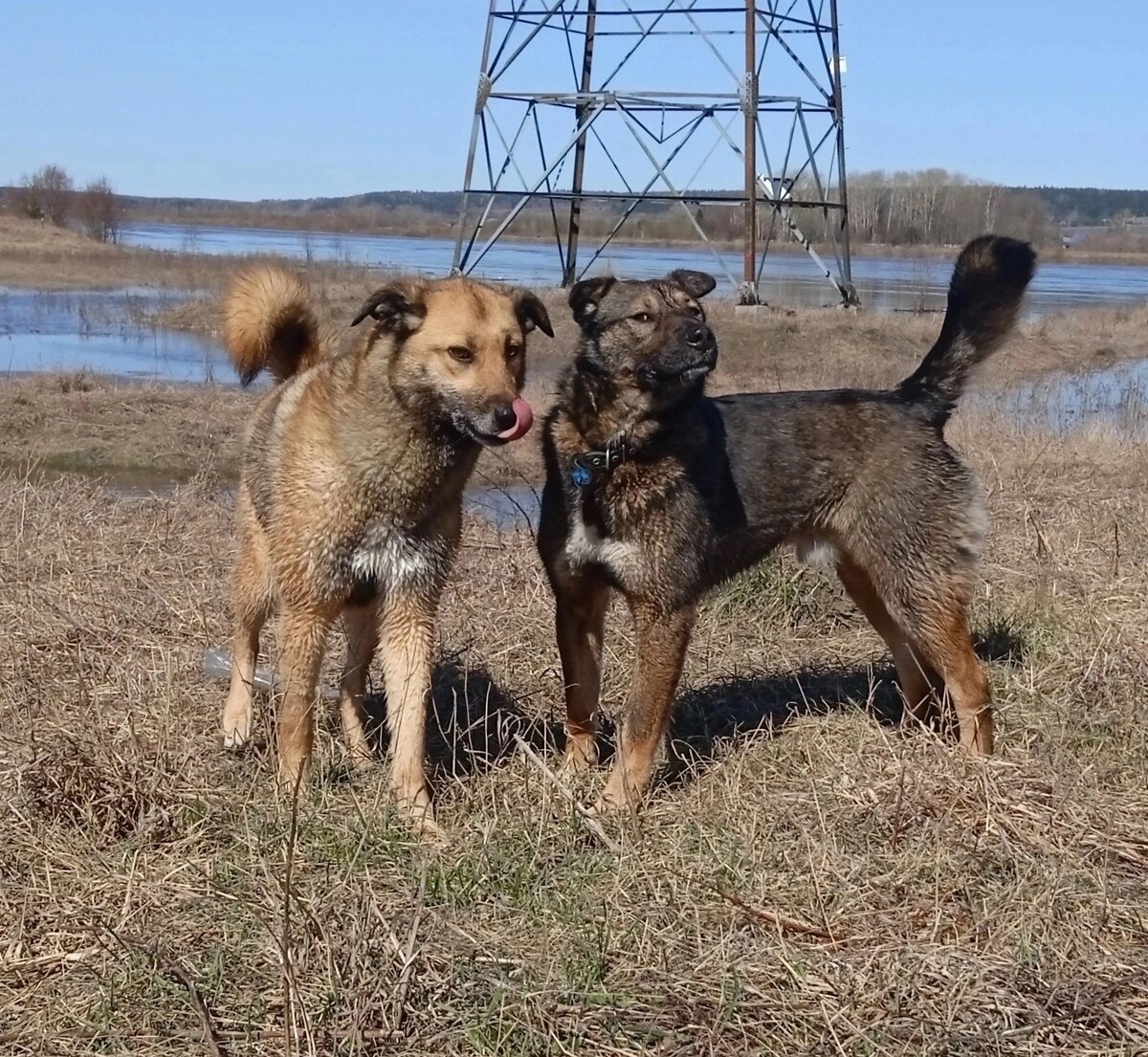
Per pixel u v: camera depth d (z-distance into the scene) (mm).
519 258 28016
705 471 3701
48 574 4438
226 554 4691
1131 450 6879
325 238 42625
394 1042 2902
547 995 2955
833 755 3672
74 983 2982
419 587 3564
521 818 3408
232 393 8297
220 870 3203
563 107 14148
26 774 3344
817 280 21219
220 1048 2879
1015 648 4176
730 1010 2947
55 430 6812
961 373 3926
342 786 3525
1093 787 3514
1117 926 3148
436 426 3508
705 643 4297
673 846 3338
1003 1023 2945
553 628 4211
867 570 3865
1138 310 16797
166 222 63031
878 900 3211
